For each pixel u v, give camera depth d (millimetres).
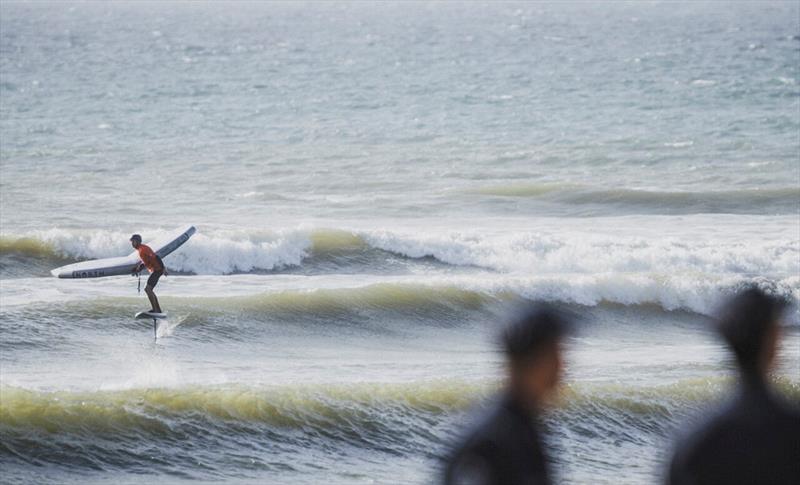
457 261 98062
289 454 49125
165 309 77250
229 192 129125
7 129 186375
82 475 45781
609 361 69562
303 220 113062
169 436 49281
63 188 129000
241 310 78875
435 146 170750
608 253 97625
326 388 54594
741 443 13406
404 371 66500
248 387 53750
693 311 88438
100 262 65250
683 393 58094
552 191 129875
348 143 174250
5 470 45438
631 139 176250
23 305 74938
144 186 132000
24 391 50594
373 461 49156
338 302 82375
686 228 110688
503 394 13141
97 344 70188
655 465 49906
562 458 50156
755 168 149750
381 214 118000
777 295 14484
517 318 13211
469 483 12594
